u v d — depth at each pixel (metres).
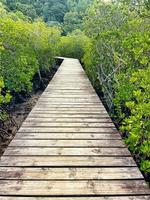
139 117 4.05
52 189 2.91
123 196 2.79
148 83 4.51
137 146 4.46
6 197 2.76
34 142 4.31
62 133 4.77
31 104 11.90
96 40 9.82
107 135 4.66
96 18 11.42
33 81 15.66
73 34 30.89
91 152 3.91
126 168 3.40
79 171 3.32
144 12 6.69
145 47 5.48
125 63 6.73
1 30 10.05
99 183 3.04
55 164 3.50
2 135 7.62
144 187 2.96
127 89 5.71
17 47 11.02
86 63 14.05
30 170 3.33
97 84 11.64
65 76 13.17
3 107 9.54
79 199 2.75
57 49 21.56
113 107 8.05
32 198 2.76
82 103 7.24
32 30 14.99
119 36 8.20
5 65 10.17
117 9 10.17
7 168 3.38
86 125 5.25
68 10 64.81
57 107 6.75
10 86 10.13
